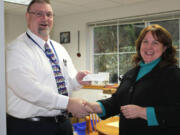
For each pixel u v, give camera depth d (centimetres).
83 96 443
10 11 422
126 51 409
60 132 163
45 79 154
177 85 128
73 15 461
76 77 187
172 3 341
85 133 315
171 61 143
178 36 351
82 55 452
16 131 149
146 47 145
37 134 151
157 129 129
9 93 150
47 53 162
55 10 425
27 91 141
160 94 131
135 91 142
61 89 163
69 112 169
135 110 129
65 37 474
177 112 123
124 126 145
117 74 423
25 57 147
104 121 278
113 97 170
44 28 161
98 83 427
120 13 397
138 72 151
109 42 431
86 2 367
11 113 150
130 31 402
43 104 144
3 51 76
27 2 309
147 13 367
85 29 445
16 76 141
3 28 76
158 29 143
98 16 426
